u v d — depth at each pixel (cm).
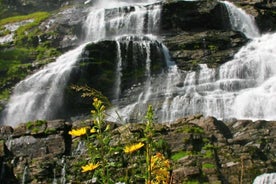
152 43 2688
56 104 2552
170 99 2298
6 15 4381
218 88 2386
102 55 2600
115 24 3266
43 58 3031
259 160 1333
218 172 1265
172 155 1321
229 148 1377
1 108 2641
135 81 2570
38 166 1386
